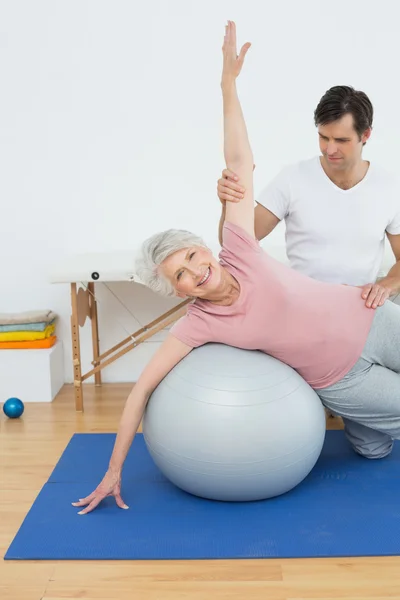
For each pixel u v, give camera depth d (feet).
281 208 7.74
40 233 11.62
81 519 6.97
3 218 11.59
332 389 7.63
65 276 9.84
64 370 12.00
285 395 6.89
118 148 11.43
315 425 7.11
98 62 11.19
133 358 12.02
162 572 6.12
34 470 8.38
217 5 11.06
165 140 11.42
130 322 11.91
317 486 7.64
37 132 11.35
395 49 11.15
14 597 5.80
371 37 11.12
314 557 6.31
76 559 6.32
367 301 7.25
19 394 11.02
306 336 7.07
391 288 7.47
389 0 11.02
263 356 7.19
